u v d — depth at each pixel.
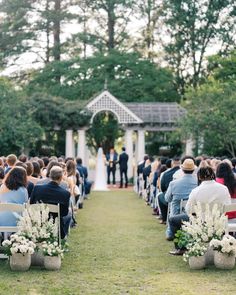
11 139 32.94
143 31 53.47
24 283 8.78
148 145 46.31
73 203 15.46
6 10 49.03
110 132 44.41
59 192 10.77
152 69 48.47
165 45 52.59
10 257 9.68
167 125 38.00
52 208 10.50
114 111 37.53
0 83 34.41
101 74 47.97
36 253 9.95
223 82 38.72
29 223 9.84
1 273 9.44
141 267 10.12
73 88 46.91
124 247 12.29
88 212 19.56
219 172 11.63
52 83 48.28
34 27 50.03
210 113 32.19
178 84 52.44
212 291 8.36
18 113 33.88
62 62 48.34
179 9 50.25
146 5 51.53
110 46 53.06
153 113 37.91
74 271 9.73
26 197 10.74
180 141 38.59
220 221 9.90
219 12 51.06
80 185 20.31
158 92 48.50
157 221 17.03
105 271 9.77
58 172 10.91
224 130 32.16
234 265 10.01
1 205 10.04
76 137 48.31
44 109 36.66
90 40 50.97
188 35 51.56
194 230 9.95
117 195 27.56
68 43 51.28
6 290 8.34
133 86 47.44
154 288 8.55
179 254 11.32
